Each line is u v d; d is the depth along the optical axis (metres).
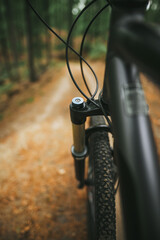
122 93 0.50
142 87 0.50
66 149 3.90
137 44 0.39
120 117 0.49
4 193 2.96
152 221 0.37
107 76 0.64
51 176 3.21
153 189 0.39
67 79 10.42
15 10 17.44
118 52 0.53
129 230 0.41
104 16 18.25
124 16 0.52
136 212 0.40
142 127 0.45
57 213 2.57
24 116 6.22
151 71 0.35
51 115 5.95
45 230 2.37
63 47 23.55
